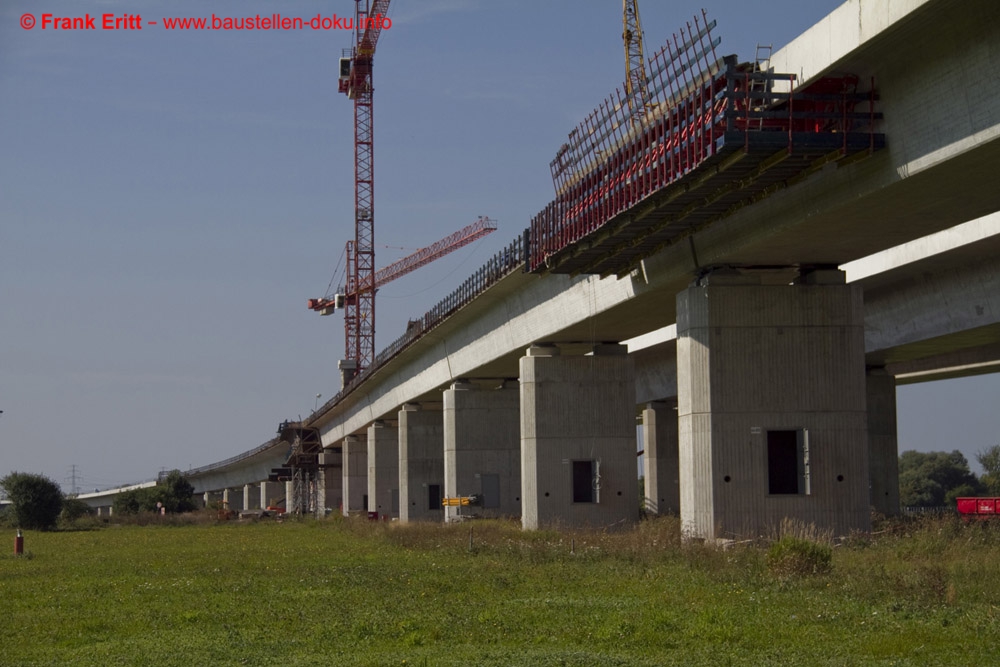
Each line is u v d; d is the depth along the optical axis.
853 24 28.30
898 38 27.81
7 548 65.62
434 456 91.62
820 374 39.62
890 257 49.06
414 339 81.50
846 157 30.64
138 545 65.56
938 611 22.55
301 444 146.25
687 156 33.25
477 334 70.62
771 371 39.59
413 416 91.88
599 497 57.28
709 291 39.78
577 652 20.16
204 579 38.38
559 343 59.91
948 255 46.31
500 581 32.03
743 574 29.67
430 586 32.28
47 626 27.16
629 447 58.03
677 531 41.81
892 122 29.67
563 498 57.28
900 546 34.53
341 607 28.20
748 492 39.06
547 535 49.47
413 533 56.19
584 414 58.12
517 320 62.62
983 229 43.25
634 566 34.56
